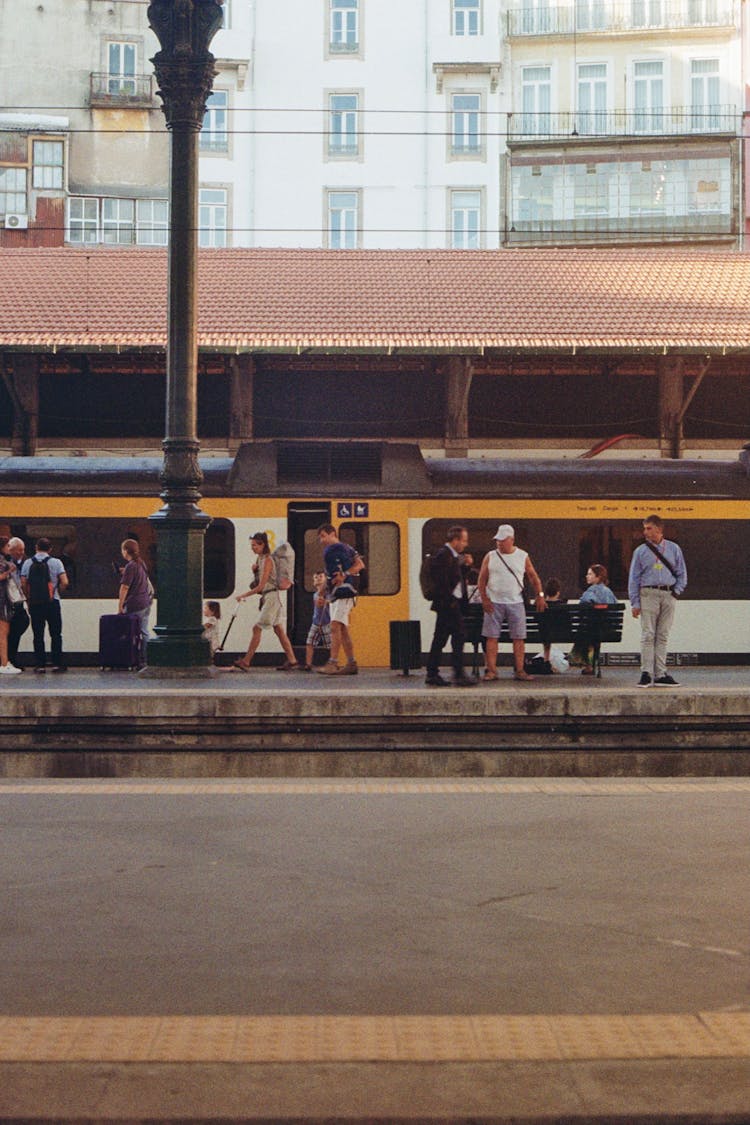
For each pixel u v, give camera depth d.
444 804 10.17
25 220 47.38
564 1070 4.53
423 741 12.77
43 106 48.06
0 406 33.38
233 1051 4.71
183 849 8.46
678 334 31.30
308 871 7.84
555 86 49.94
